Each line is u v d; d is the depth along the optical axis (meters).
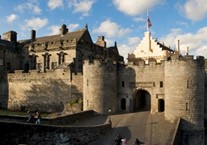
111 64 40.84
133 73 41.16
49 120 28.84
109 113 39.91
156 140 27.95
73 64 51.81
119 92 41.88
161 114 38.53
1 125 20.59
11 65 60.03
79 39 56.06
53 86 50.31
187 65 34.75
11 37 63.50
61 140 24.03
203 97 35.56
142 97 46.62
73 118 33.91
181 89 34.72
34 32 64.94
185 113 34.53
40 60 58.88
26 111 52.09
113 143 27.31
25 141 21.77
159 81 39.38
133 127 32.25
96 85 39.88
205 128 38.09
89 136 27.22
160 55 58.34
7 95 55.38
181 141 33.97
